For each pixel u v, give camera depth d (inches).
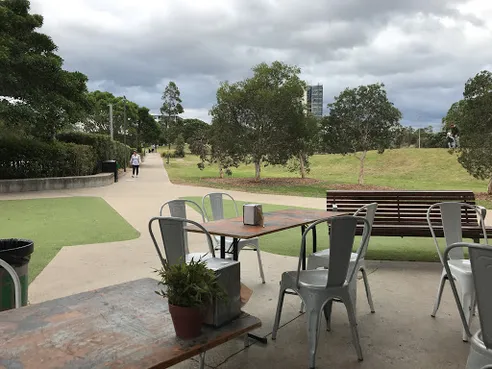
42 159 728.3
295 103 850.8
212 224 165.9
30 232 329.1
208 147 1049.5
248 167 1739.7
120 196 608.1
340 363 122.0
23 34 700.0
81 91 798.5
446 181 1039.6
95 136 936.9
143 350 73.0
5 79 639.1
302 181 973.2
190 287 77.4
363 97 804.0
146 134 2962.6
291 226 161.3
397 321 152.8
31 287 192.2
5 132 717.9
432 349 130.2
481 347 85.8
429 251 262.5
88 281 201.0
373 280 201.8
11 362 68.0
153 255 251.9
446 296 178.5
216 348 132.3
